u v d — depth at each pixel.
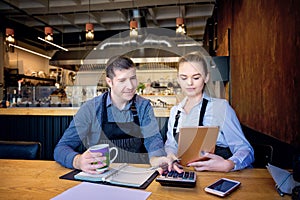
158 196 0.76
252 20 2.08
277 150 1.45
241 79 2.55
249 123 2.20
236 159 1.03
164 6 4.98
